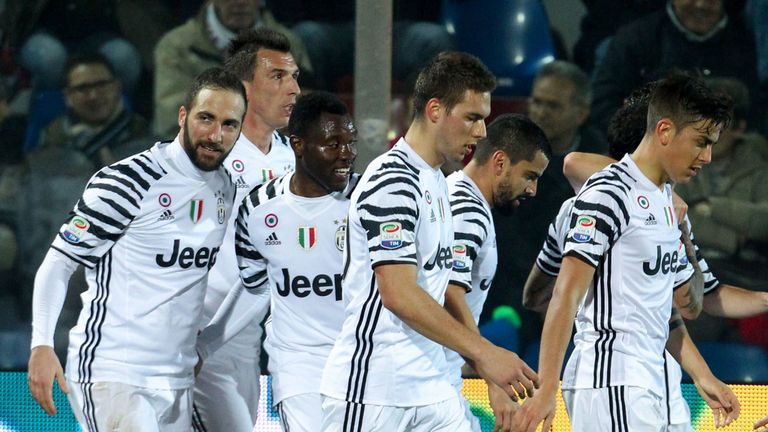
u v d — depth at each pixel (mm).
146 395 13055
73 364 13109
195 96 12906
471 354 10336
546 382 11148
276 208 13156
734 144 18266
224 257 14680
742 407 17641
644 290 11906
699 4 18391
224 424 15062
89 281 13227
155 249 13008
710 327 17859
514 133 13750
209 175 13227
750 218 18125
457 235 12797
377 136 15711
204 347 14133
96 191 12766
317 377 13141
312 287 13102
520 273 18094
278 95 14844
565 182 18250
